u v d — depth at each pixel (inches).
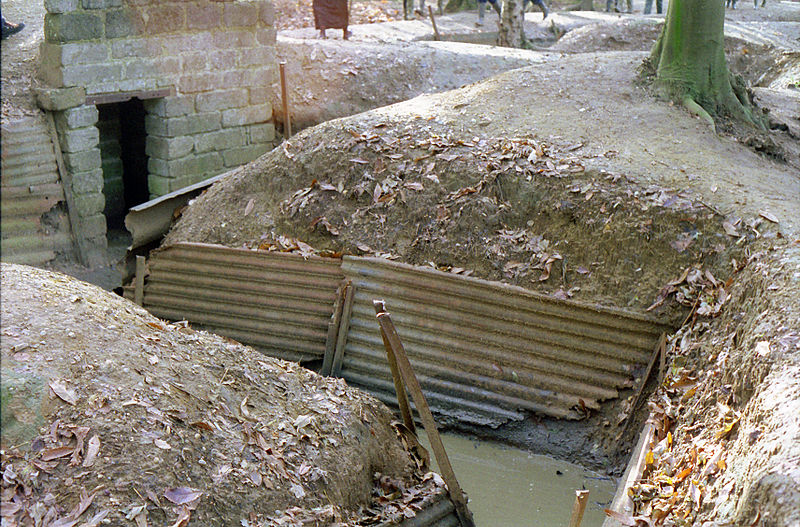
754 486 153.5
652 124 340.8
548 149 311.0
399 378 215.9
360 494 195.3
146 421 176.1
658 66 380.2
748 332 214.2
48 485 158.6
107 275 416.8
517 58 549.6
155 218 348.8
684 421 220.7
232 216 337.7
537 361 270.4
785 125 388.5
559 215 288.2
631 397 254.2
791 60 535.8
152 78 434.6
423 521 194.4
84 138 414.6
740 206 266.4
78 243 421.7
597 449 255.1
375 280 295.9
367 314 293.9
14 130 393.4
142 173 503.2
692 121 346.6
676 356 244.8
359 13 841.5
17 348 180.2
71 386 176.7
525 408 267.6
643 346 259.0
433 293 286.4
